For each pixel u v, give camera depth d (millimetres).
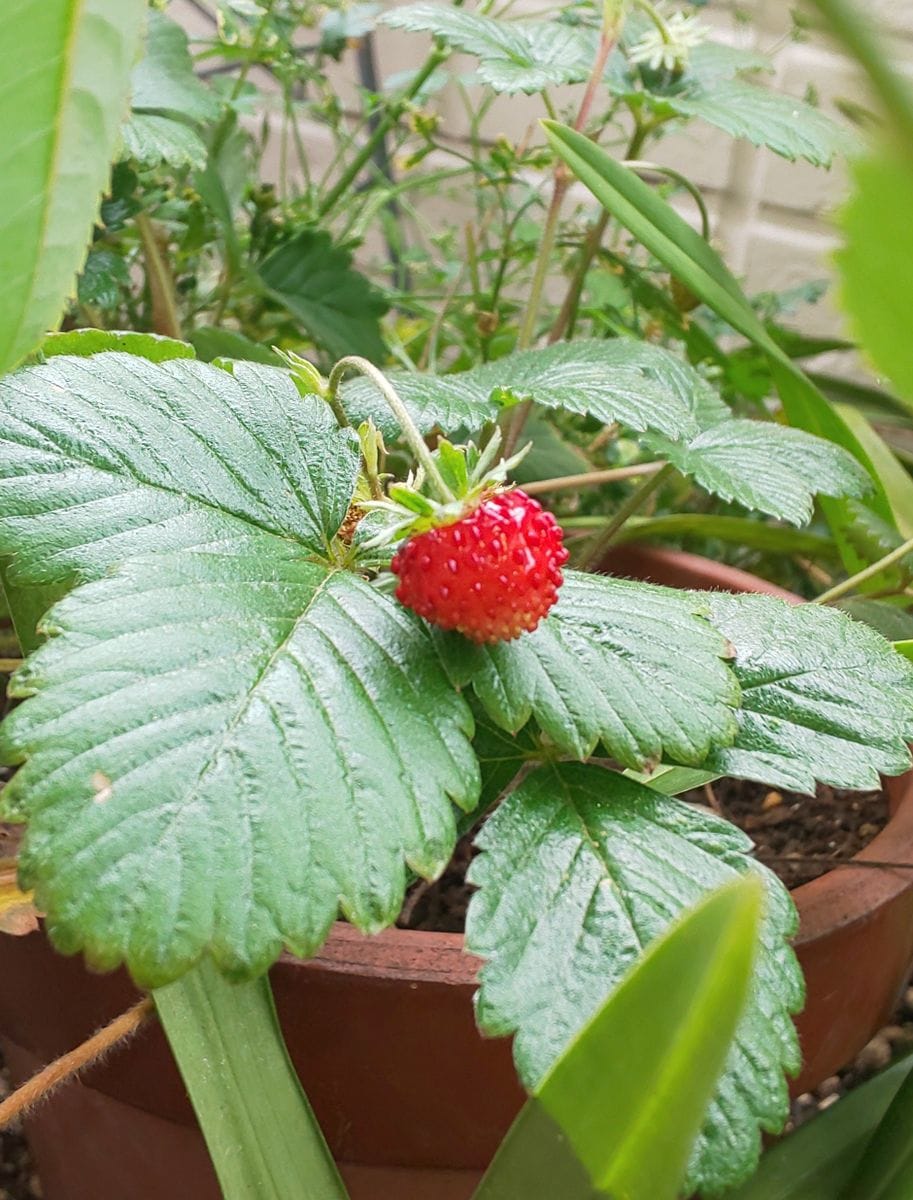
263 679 102
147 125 179
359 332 239
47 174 73
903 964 154
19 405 113
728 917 75
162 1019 115
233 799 95
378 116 343
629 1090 85
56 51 68
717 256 192
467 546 104
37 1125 165
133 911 89
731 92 198
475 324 262
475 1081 128
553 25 211
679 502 271
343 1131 133
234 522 115
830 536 258
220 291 240
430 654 111
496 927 108
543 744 128
